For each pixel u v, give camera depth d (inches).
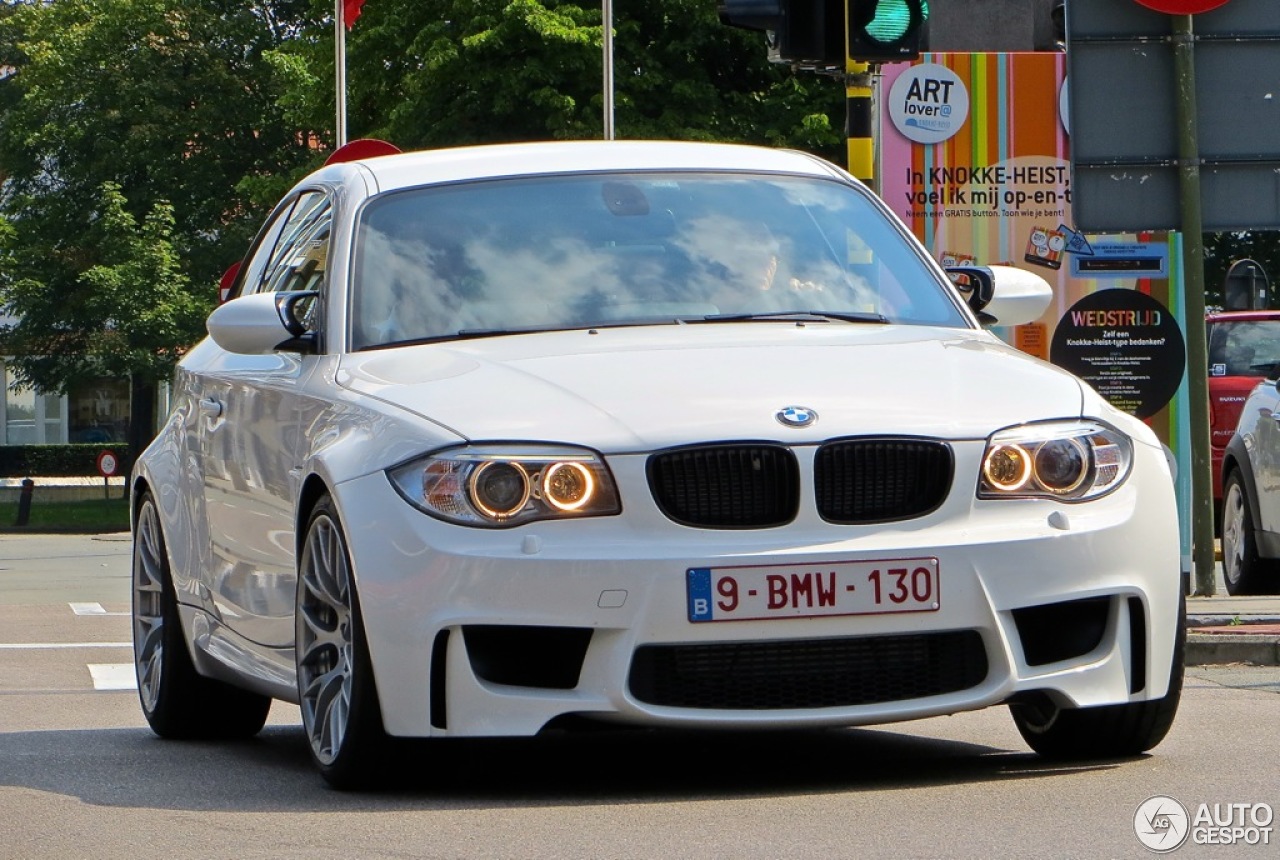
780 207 466.6
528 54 2206.0
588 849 312.3
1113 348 878.4
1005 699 366.6
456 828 336.8
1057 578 364.5
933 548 357.1
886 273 455.5
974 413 372.2
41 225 3201.3
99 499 2947.8
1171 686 388.5
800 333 413.4
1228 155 813.2
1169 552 385.4
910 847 306.3
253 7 3390.7
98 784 416.5
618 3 2252.7
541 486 354.9
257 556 435.8
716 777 394.6
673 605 349.4
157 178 3186.5
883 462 361.4
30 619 999.0
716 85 2295.8
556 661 357.4
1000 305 475.2
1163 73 808.3
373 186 464.4
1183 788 361.7
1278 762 396.2
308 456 395.9
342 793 385.4
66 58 3238.2
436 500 357.7
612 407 365.1
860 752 434.0
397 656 358.3
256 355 470.3
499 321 423.2
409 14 2353.6
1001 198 883.4
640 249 444.1
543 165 471.2
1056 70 883.4
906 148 884.0
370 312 428.8
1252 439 908.6
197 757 470.6
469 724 355.6
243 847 326.3
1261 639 639.8
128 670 739.4
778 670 355.3
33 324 3115.2
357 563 363.9
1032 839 311.4
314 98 2561.5
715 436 356.5
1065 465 373.4
